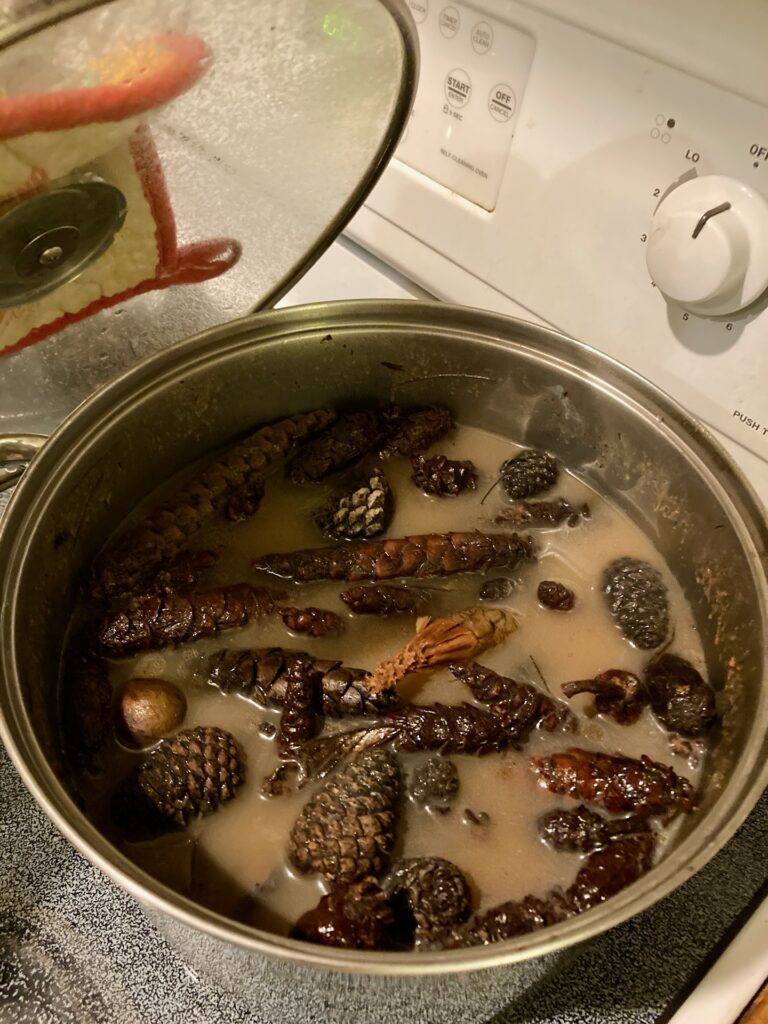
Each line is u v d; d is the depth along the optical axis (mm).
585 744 346
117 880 228
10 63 247
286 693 342
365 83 353
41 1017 298
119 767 338
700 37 298
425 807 326
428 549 395
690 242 323
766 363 347
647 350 381
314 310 407
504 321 399
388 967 215
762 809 359
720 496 352
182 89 305
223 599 375
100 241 361
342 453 432
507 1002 290
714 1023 294
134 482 408
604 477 429
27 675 308
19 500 330
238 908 299
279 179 389
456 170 407
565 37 335
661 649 377
